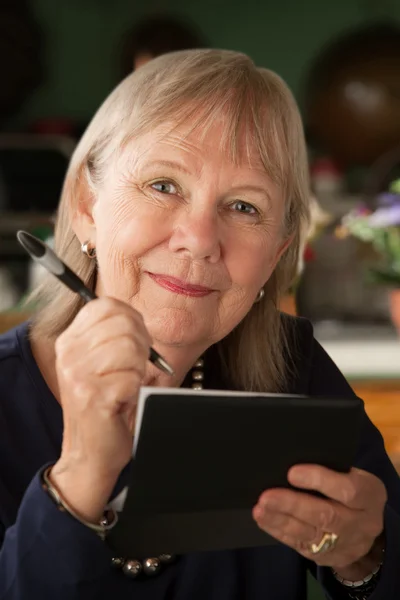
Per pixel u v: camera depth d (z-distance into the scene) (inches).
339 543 43.4
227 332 50.9
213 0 337.1
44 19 331.6
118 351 39.5
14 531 41.4
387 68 336.8
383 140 338.3
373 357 140.4
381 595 47.7
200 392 38.9
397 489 58.3
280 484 41.8
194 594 50.4
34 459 49.1
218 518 41.6
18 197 286.4
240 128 48.8
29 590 40.3
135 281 49.1
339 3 338.0
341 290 277.6
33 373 50.6
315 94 340.2
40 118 334.0
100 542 40.3
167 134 48.2
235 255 49.2
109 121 50.4
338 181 304.2
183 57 50.9
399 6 338.3
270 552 52.6
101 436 39.7
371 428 59.9
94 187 51.0
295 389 59.5
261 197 49.4
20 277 249.4
